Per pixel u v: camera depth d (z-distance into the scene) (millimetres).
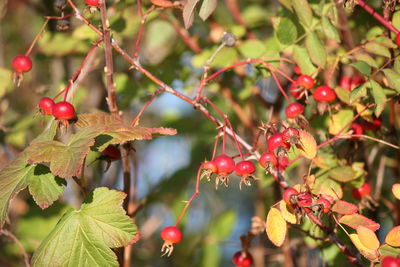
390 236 722
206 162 744
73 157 720
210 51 883
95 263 735
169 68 926
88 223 741
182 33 921
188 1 776
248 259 812
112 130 743
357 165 818
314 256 924
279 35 821
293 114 774
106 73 773
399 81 770
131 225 740
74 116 762
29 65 792
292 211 731
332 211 738
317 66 808
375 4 885
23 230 912
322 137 824
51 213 916
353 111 812
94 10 771
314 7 818
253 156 766
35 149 728
